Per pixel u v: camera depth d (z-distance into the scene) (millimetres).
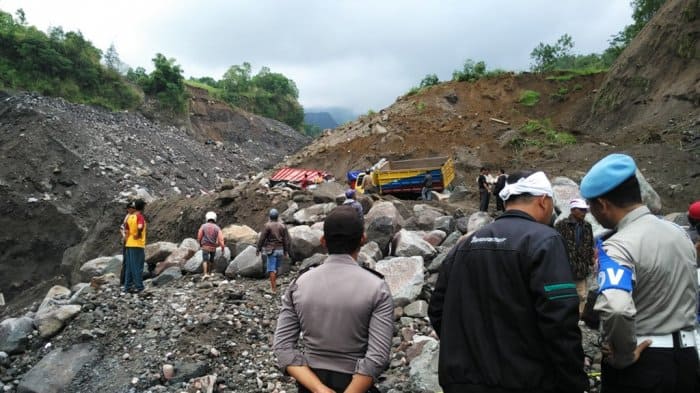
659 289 2719
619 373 2832
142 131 50656
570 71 33906
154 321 8156
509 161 24844
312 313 3107
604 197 2910
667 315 2727
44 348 7969
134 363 7191
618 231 2891
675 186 16812
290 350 3146
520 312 2541
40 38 61688
